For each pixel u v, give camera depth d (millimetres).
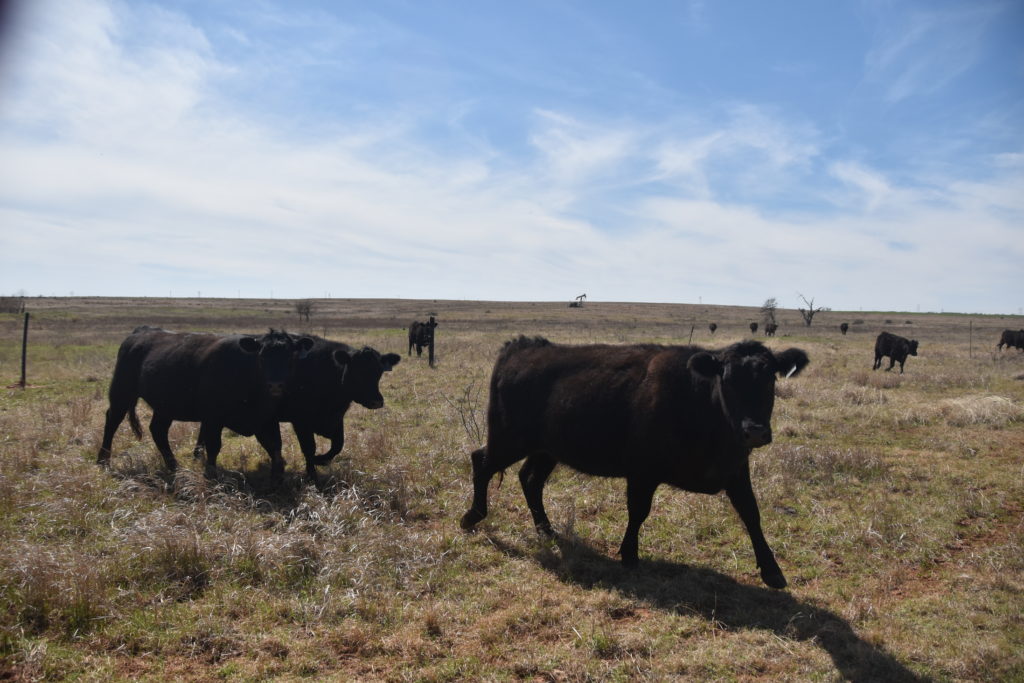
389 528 6324
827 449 9148
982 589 5270
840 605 5043
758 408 4820
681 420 5344
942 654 4246
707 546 6273
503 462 6590
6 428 9734
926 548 6137
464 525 6531
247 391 7793
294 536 5723
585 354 6203
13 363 19578
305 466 8664
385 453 9117
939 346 35312
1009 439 10398
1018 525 6754
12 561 4828
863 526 6625
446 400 13445
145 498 6863
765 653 4316
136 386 8641
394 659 4188
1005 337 31188
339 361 8102
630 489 5695
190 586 4957
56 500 6504
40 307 79000
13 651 4020
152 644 4215
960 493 7633
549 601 5000
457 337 33219
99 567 4965
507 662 4148
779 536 6488
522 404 6352
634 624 4707
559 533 6480
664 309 116688
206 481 7148
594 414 5797
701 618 4773
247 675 3963
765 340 37781
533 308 106125
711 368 4996
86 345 27391
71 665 3941
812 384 16438
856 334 52656
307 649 4246
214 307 94562
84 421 10445
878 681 3990
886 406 13320
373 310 92625
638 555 5984
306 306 63344
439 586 5270
